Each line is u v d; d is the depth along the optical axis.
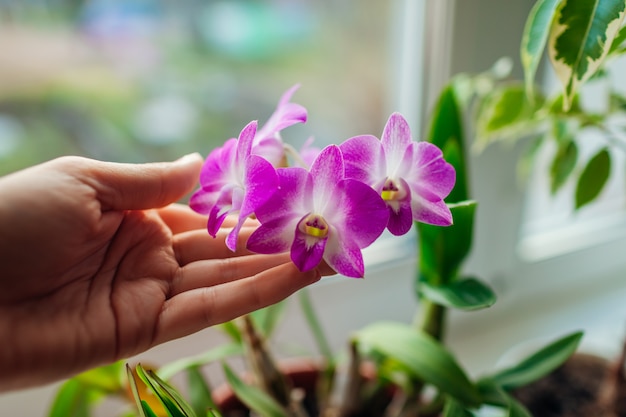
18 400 0.34
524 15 0.38
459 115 0.29
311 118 0.44
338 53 0.43
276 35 0.43
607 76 0.32
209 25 0.42
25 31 0.37
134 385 0.22
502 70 0.34
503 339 0.47
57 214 0.22
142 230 0.26
